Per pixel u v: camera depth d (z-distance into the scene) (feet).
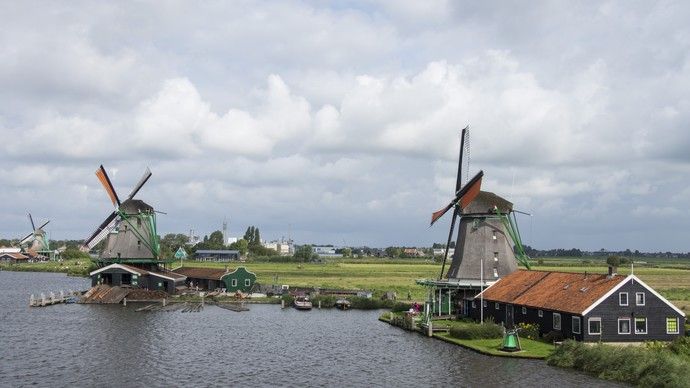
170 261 405.59
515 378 155.94
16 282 492.54
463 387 149.79
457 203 292.61
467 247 280.72
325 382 157.48
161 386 152.46
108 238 391.86
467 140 303.27
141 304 337.31
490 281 271.49
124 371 167.32
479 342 206.69
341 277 524.11
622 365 154.40
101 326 248.52
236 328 250.37
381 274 567.18
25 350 194.39
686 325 206.18
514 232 282.36
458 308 276.82
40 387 149.48
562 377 156.15
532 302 212.02
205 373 166.61
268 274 553.64
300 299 339.77
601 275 200.44
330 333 239.09
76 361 179.22
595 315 181.78
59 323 255.70
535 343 197.77
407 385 153.38
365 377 162.30
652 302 185.26
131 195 401.29
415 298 355.97
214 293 378.32
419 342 216.13
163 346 205.36
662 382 140.05
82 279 535.19
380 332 242.37
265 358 187.52
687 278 520.42
